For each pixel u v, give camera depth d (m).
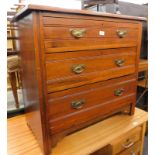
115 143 0.96
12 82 1.32
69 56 0.77
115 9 1.09
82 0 1.21
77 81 0.82
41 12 0.65
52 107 0.78
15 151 0.86
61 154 0.84
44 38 0.68
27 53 0.80
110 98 1.00
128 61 1.03
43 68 0.71
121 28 0.92
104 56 0.89
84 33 0.78
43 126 0.77
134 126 1.07
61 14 0.70
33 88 0.80
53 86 0.75
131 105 1.16
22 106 1.36
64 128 0.84
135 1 2.16
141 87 1.88
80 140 0.94
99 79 0.91
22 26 0.82
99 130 1.03
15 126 1.09
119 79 1.01
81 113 0.88
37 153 0.85
